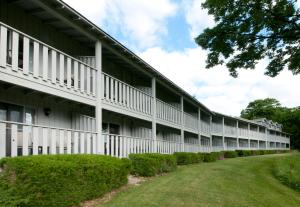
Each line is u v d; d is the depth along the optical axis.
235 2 14.25
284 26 14.21
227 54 15.56
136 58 15.85
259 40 14.94
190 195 11.34
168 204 9.91
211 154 29.61
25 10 11.54
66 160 8.70
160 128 24.94
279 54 15.32
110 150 15.24
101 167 10.02
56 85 10.91
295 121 84.12
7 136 10.07
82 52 14.95
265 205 11.77
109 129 17.72
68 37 13.97
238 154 44.62
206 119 37.94
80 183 8.88
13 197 7.06
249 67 15.70
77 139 11.78
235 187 14.07
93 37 12.79
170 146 22.75
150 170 14.97
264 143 65.44
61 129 10.89
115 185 11.20
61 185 8.00
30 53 11.64
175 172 17.38
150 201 9.95
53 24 12.76
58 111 13.02
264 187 15.88
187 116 27.27
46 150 10.27
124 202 9.56
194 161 25.33
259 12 13.88
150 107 19.28
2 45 8.70
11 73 9.02
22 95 11.24
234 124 50.53
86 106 14.60
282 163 26.55
